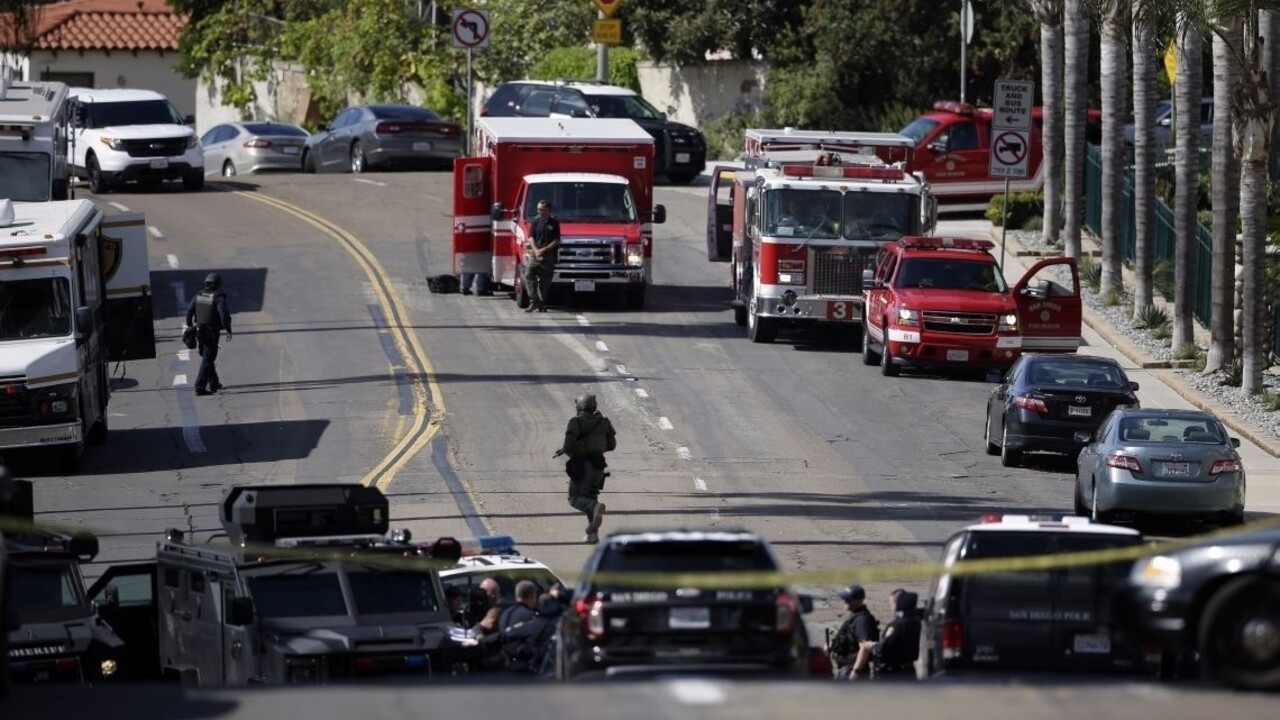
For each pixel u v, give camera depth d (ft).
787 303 445.37
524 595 209.77
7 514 210.38
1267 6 365.20
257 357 424.05
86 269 343.26
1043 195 583.58
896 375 422.82
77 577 221.25
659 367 419.54
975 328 412.77
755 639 167.73
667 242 583.99
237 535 222.89
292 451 338.54
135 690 156.56
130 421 368.68
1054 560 165.48
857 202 449.48
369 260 536.42
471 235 498.69
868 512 297.94
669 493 308.40
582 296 506.48
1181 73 424.46
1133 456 292.81
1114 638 179.42
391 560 203.41
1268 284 431.02
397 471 321.52
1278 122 469.57
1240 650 142.72
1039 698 148.25
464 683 163.02
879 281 431.43
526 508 296.30
